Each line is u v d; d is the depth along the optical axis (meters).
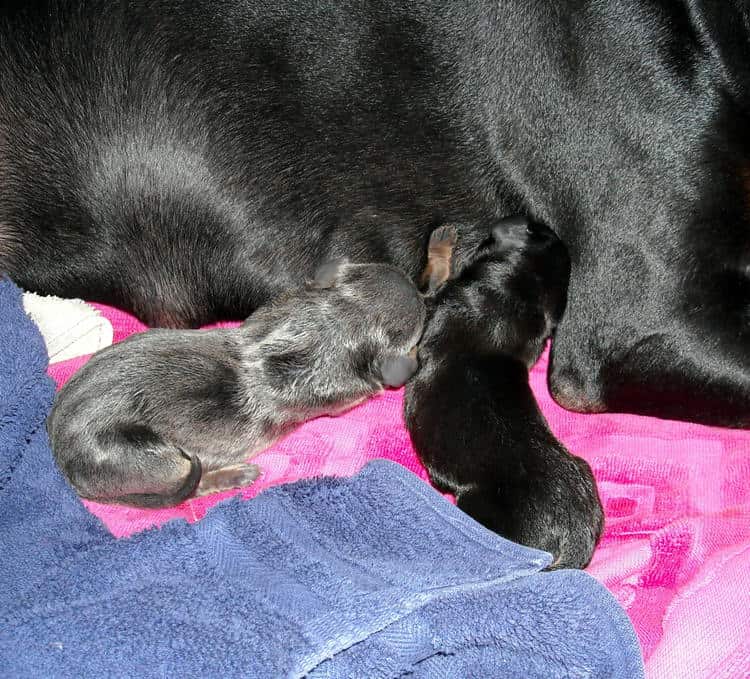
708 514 0.74
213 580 0.63
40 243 0.80
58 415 0.72
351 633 0.60
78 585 0.63
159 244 0.80
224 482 0.76
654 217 0.73
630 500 0.75
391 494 0.68
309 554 0.65
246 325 0.79
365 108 0.76
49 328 0.80
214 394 0.76
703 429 0.78
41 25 0.76
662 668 0.66
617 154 0.73
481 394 0.75
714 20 0.72
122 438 0.72
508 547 0.66
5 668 0.60
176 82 0.76
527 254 0.77
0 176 0.78
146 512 0.74
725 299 0.73
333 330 0.78
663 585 0.70
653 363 0.75
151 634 0.60
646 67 0.72
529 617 0.62
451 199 0.78
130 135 0.77
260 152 0.77
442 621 0.61
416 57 0.75
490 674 0.61
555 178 0.75
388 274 0.79
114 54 0.76
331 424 0.80
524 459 0.73
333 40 0.75
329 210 0.78
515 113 0.75
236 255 0.79
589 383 0.77
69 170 0.78
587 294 0.76
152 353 0.75
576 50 0.73
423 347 0.78
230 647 0.60
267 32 0.75
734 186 0.72
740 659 0.65
